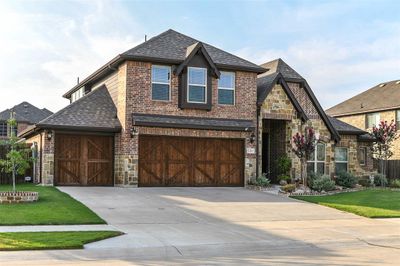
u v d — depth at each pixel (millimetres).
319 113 28109
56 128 22719
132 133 23297
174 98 24359
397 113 38719
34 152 25453
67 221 14258
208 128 24594
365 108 41531
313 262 10195
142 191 21812
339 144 29734
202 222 15172
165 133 23938
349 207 18906
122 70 24141
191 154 24688
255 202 19844
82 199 18719
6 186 22922
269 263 10047
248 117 25891
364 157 31438
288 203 19922
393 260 10516
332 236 13617
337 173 27828
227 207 18234
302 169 25734
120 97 24250
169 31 26844
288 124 27094
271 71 28750
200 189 23594
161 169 24047
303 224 15461
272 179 28062
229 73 25688
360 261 10367
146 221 14977
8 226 13547
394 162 34281
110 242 11820
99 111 24688
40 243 11195
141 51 24031
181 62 24266
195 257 10766
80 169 23531
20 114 49656
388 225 15680
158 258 10602
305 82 28047
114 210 16656
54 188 21578
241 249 11742
